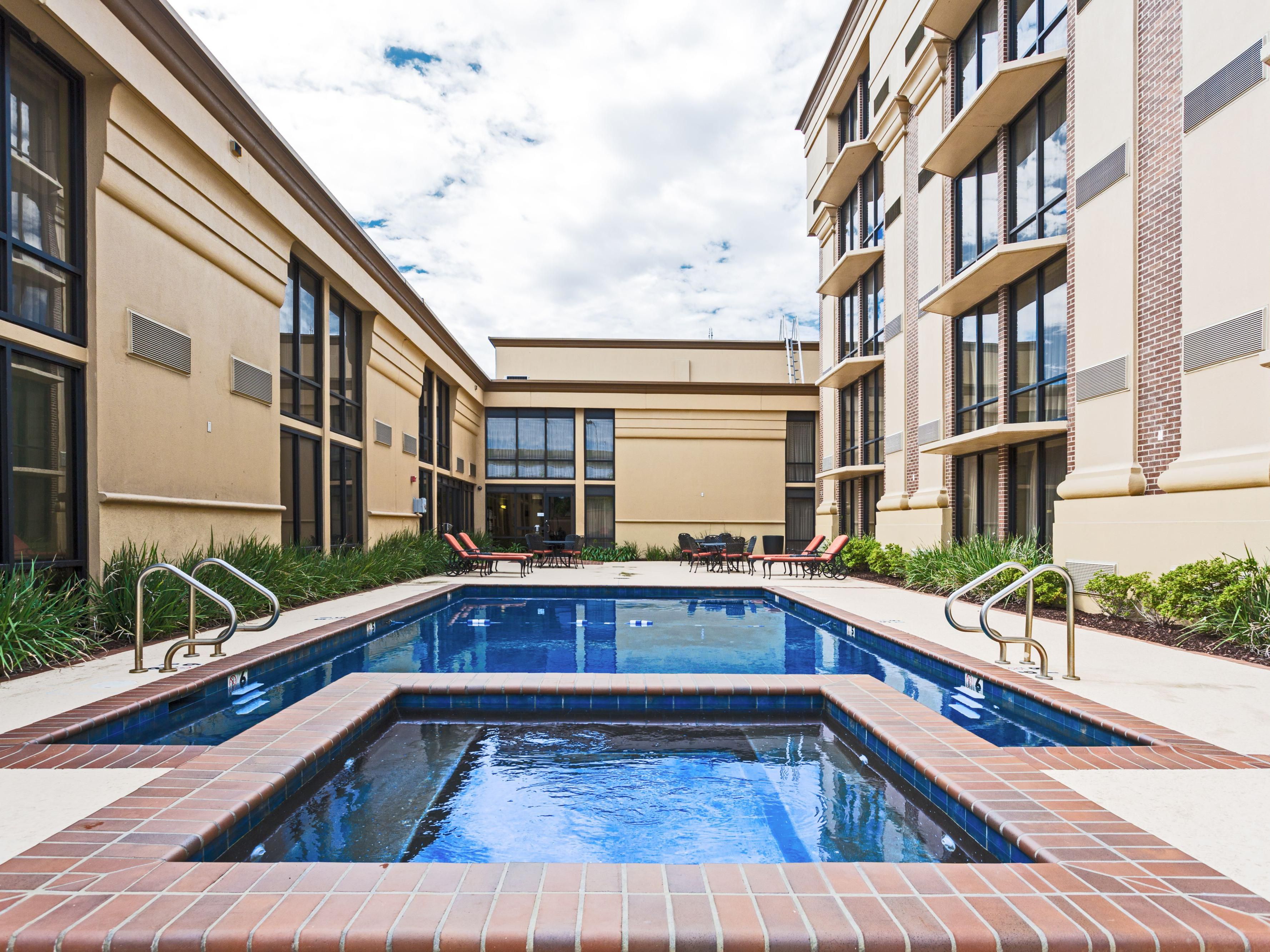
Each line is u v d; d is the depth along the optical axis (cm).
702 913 196
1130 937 188
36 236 598
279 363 980
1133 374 795
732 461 2247
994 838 265
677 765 382
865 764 385
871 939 187
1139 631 684
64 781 296
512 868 221
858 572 1550
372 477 1351
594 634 791
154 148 710
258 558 823
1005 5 1052
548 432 2253
